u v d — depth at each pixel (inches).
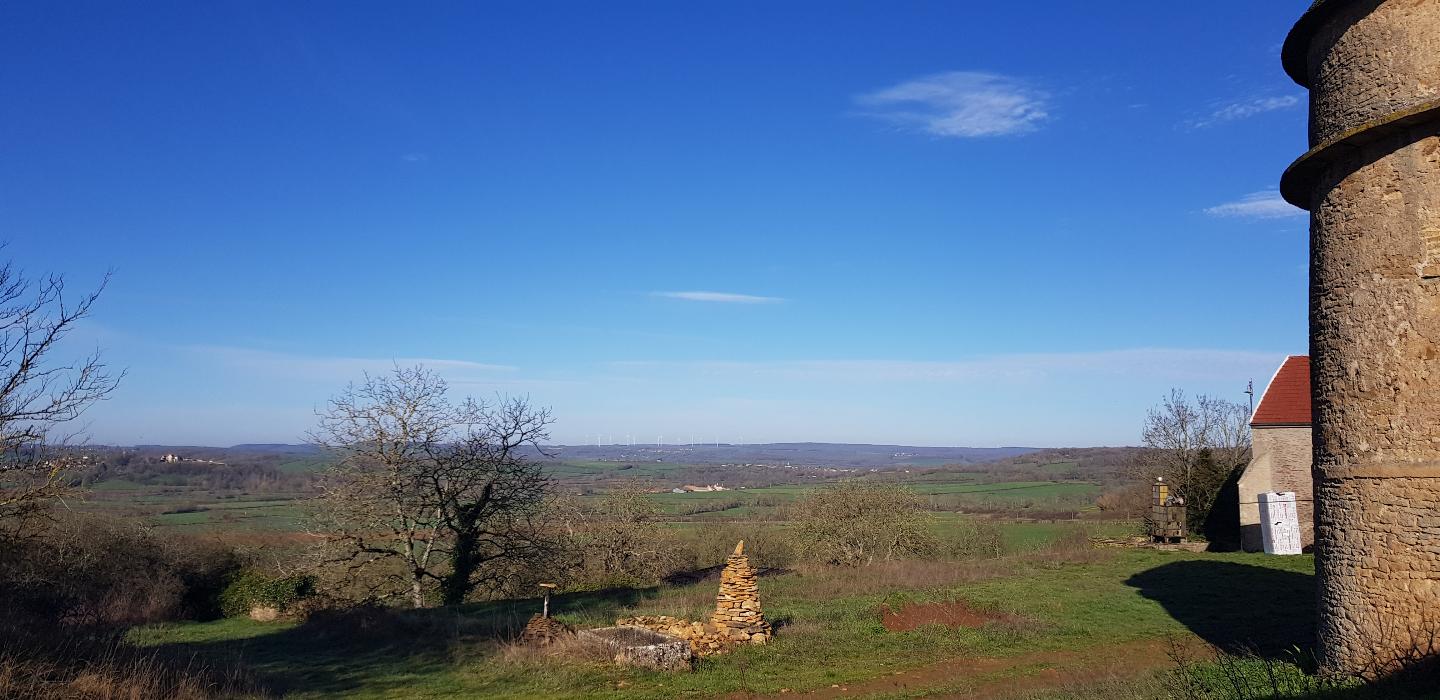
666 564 1480.1
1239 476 1333.7
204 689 503.2
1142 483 1987.0
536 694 555.8
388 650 709.9
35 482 556.4
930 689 558.3
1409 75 407.5
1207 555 1157.1
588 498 1478.8
